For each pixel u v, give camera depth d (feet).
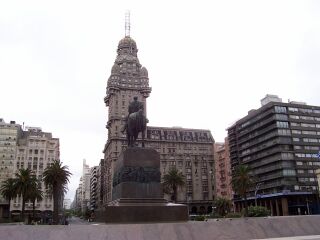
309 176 400.26
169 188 345.72
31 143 506.48
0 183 470.39
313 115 430.61
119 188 88.12
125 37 584.81
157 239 63.26
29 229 59.47
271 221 74.08
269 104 419.95
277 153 403.95
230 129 514.68
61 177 266.77
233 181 311.06
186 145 558.56
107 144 542.57
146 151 89.20
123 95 535.19
